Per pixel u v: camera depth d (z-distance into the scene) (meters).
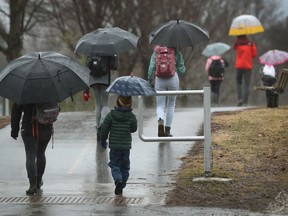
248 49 58.84
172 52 34.59
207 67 62.28
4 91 24.45
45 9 81.38
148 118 43.56
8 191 26.59
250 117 41.47
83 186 27.22
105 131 25.56
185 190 25.89
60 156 32.75
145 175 28.72
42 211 23.38
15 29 74.56
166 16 87.25
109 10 83.19
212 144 33.38
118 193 25.39
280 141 33.84
